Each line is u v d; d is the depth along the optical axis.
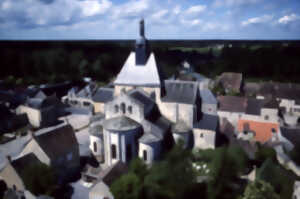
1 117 63.91
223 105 66.50
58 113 77.50
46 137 39.12
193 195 20.61
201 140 46.59
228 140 50.69
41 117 67.50
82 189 37.84
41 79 124.88
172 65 182.75
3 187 36.81
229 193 20.56
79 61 156.12
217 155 21.78
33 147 38.41
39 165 33.91
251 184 30.09
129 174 27.30
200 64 181.88
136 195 24.52
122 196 25.53
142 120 41.72
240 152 21.80
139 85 47.97
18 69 139.00
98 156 44.44
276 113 60.19
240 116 64.00
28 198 33.75
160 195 21.80
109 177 33.12
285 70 145.50
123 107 42.91
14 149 54.22
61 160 39.53
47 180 33.41
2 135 61.25
